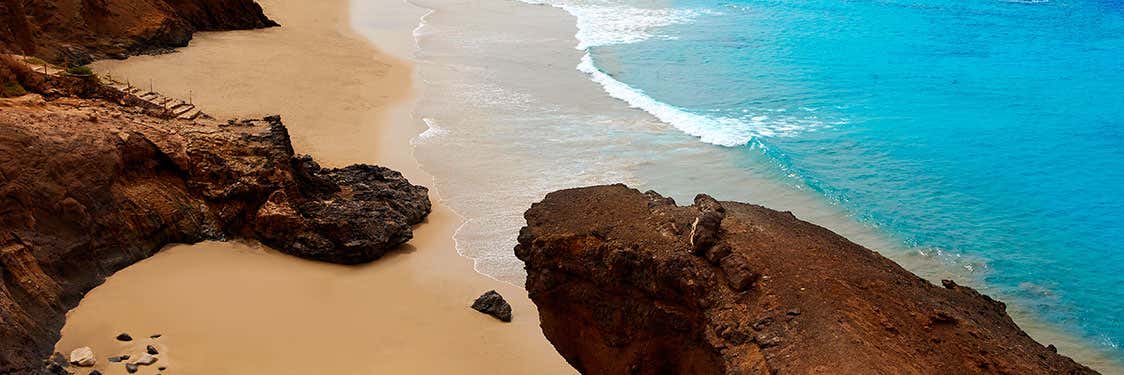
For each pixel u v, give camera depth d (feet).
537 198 124.98
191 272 99.35
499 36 216.33
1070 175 138.82
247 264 102.27
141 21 185.88
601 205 71.97
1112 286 107.04
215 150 110.32
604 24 232.73
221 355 84.17
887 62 200.44
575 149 142.41
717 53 205.26
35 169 93.15
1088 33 229.86
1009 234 119.24
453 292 99.60
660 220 67.77
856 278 63.00
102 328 86.84
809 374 55.26
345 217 106.32
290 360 84.43
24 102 105.29
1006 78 190.29
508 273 104.63
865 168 139.95
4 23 155.33
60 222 93.35
